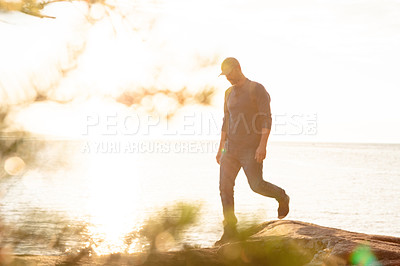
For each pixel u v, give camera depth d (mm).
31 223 1773
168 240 1734
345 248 3469
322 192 55375
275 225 4629
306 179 76125
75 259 2918
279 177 78875
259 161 5074
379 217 34812
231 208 5125
